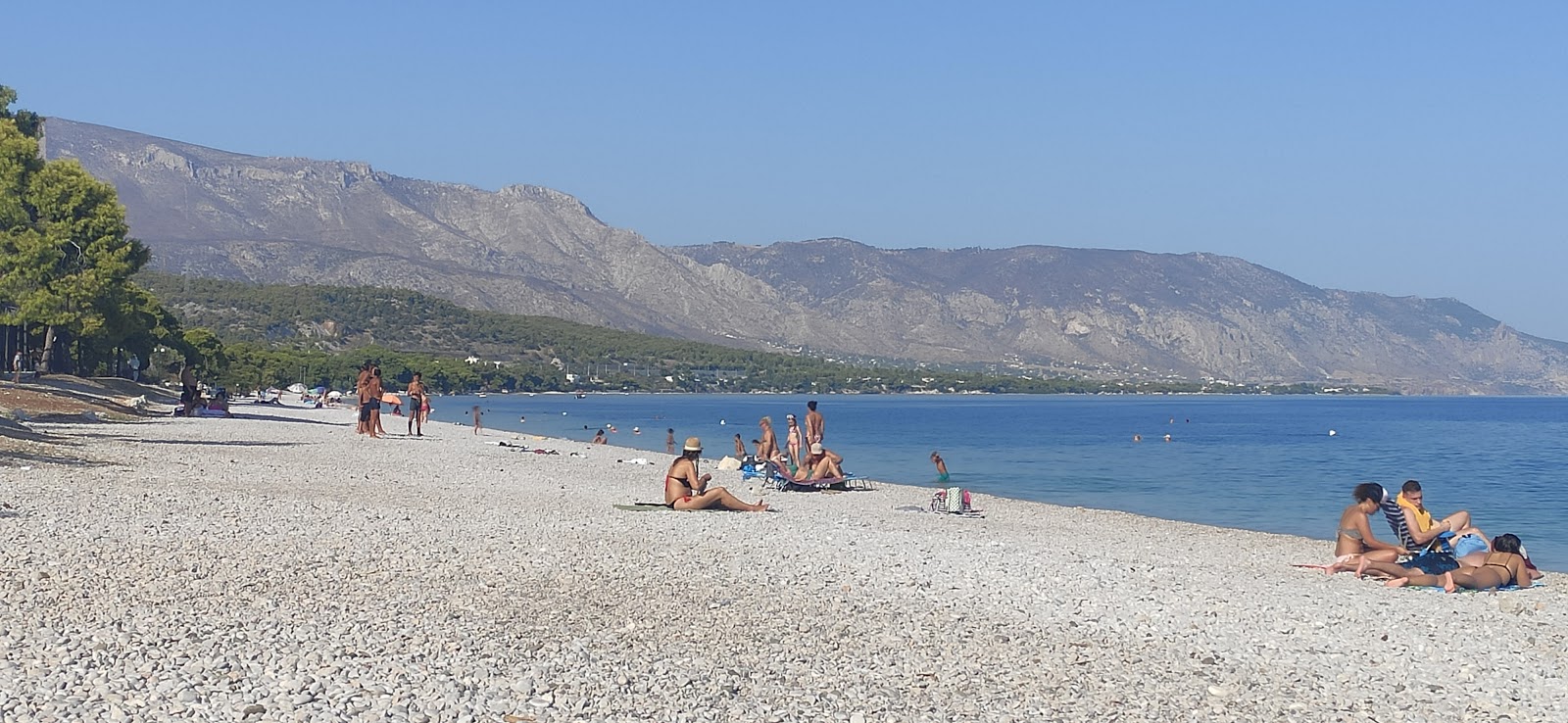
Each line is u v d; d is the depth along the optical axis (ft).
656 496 94.58
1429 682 37.96
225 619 38.60
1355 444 276.21
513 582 48.83
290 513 66.85
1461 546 60.44
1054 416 520.42
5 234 204.03
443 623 40.09
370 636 37.42
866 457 209.26
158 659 32.89
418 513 71.10
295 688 31.01
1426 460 211.00
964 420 452.35
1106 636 43.42
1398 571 59.77
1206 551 74.02
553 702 31.68
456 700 31.07
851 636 41.68
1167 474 168.45
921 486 141.28
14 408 146.20
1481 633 45.65
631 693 33.01
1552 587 59.41
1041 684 36.24
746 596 48.32
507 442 180.04
